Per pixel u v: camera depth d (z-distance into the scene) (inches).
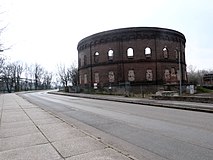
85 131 320.2
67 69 3774.6
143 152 233.8
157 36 1641.2
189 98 777.6
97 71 1760.6
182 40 1857.8
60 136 284.7
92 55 1813.5
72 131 313.3
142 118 462.3
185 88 1421.0
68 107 730.2
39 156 209.8
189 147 248.4
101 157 202.2
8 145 250.7
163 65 1637.6
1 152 225.8
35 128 341.7
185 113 541.6
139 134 315.9
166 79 1641.2
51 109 674.2
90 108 681.0
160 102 778.8
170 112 562.6
